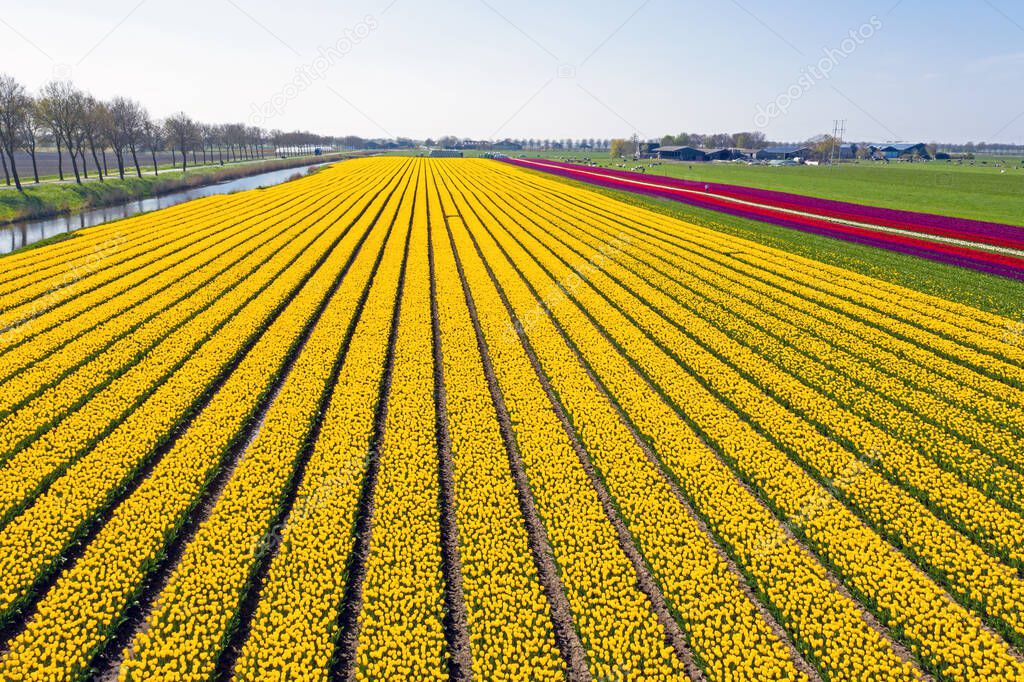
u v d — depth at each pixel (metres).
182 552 13.31
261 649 10.73
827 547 13.34
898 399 19.89
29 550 12.70
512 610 11.58
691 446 16.98
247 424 18.11
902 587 12.05
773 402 19.61
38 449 16.25
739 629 11.21
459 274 35.75
